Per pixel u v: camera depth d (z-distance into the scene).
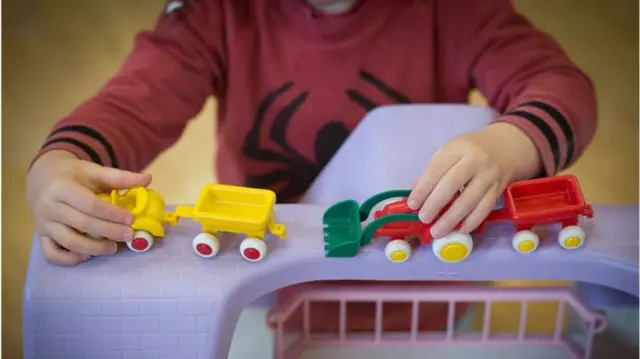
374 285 0.65
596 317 0.64
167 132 0.85
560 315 0.67
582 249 0.56
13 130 0.97
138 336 0.52
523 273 0.55
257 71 0.91
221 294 0.52
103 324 0.51
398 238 0.54
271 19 0.91
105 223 0.53
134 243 0.54
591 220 0.59
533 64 0.84
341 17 0.89
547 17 1.12
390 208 0.55
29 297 0.51
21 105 1.00
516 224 0.54
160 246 0.55
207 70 0.91
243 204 0.54
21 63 1.04
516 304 0.82
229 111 0.92
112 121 0.76
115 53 1.06
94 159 0.67
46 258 0.54
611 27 1.11
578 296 0.66
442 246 0.53
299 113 0.91
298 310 0.73
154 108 0.83
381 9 0.90
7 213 0.89
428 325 0.77
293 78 0.91
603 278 0.56
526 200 0.55
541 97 0.72
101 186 0.58
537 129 0.64
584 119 0.72
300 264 0.54
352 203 0.57
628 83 1.05
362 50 0.90
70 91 1.01
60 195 0.54
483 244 0.56
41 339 0.52
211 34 0.91
